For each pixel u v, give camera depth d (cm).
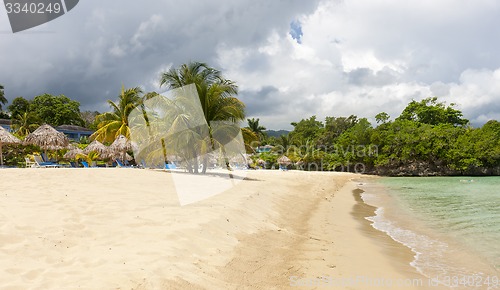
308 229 828
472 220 1020
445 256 625
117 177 1381
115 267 394
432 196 1792
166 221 627
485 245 710
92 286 336
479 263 584
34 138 2322
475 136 4747
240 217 767
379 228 895
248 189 1333
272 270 492
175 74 1997
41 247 444
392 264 570
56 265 392
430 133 4812
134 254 446
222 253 517
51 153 3077
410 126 5116
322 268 529
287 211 1061
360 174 4797
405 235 807
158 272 392
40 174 1330
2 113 5722
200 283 391
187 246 505
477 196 1777
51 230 517
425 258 611
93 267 391
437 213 1169
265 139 7894
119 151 2666
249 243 605
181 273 404
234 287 407
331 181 2852
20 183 1035
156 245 490
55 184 1048
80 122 6231
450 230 870
